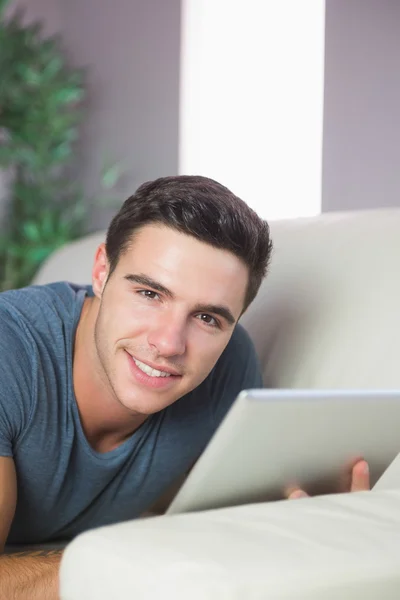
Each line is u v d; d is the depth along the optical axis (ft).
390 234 4.80
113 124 15.62
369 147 13.05
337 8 13.24
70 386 4.25
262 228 3.95
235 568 2.32
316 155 13.55
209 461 3.16
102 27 15.71
